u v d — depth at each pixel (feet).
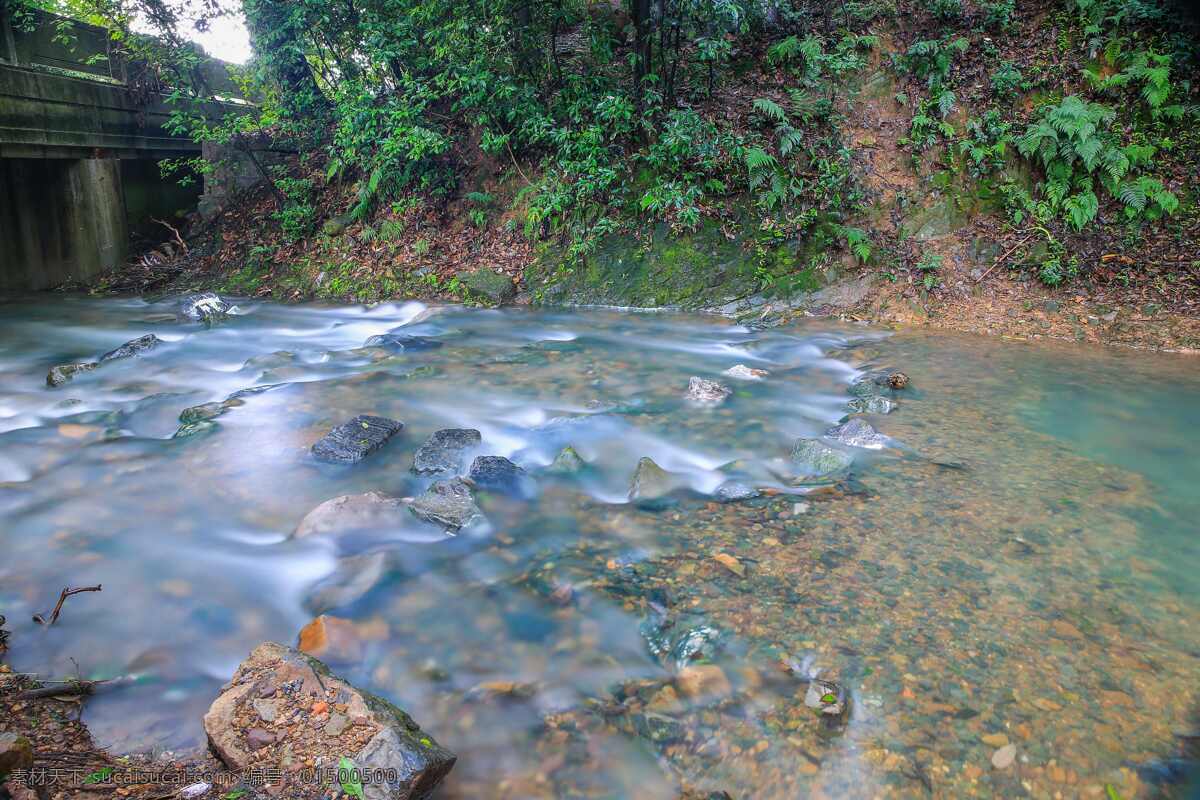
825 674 9.49
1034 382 22.58
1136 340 26.55
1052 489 15.17
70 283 41.91
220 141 41.60
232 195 45.75
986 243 31.71
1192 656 9.80
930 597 11.22
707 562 12.37
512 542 13.25
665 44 38.34
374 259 39.58
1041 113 32.50
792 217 33.94
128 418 20.11
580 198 36.32
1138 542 12.92
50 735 8.59
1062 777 7.86
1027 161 32.45
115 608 11.37
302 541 13.25
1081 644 10.05
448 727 8.91
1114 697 9.02
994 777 7.88
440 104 42.91
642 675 9.72
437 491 14.57
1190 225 29.66
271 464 16.93
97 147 40.16
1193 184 30.50
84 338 30.73
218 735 8.11
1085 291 29.35
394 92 40.96
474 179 40.86
